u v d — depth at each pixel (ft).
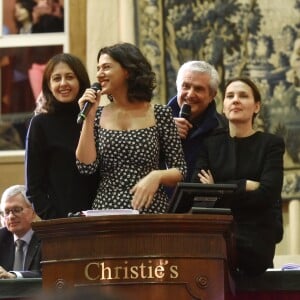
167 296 29.91
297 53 71.31
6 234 48.29
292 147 69.77
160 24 71.92
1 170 73.82
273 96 70.74
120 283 29.94
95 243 30.17
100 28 73.56
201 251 30.25
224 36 71.72
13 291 36.24
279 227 37.37
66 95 38.91
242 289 37.27
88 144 34.53
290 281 37.22
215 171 37.42
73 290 17.28
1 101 75.00
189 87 41.93
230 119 37.99
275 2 71.92
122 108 35.42
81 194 37.81
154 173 33.71
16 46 75.51
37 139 38.32
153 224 29.91
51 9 75.46
